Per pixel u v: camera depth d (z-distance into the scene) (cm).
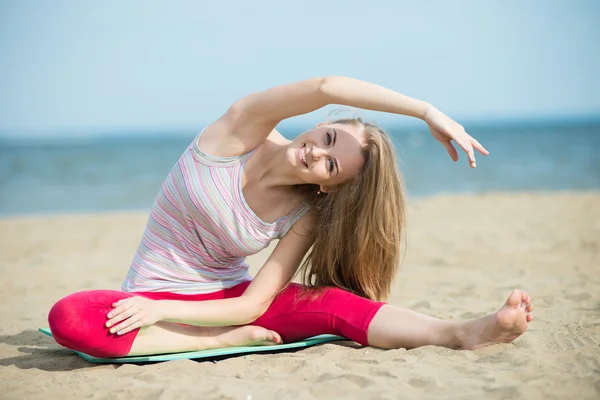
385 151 402
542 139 5631
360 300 407
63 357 402
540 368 332
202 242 411
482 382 314
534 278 648
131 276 419
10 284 688
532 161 2972
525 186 1967
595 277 638
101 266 814
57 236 1114
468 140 355
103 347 367
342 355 377
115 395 314
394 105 372
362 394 305
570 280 627
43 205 1817
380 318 394
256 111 391
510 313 358
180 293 412
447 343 379
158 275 412
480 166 2788
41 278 727
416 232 1034
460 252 843
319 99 379
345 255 421
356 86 376
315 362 358
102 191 2136
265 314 417
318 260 427
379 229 409
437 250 869
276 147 411
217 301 394
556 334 402
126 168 3134
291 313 412
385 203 406
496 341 369
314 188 424
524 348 368
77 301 361
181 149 5350
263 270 410
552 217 1148
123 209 1700
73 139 11656
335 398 302
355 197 404
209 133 402
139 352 381
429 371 332
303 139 396
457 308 518
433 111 367
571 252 806
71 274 754
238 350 398
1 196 2045
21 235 1134
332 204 414
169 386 325
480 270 713
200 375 350
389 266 426
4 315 541
